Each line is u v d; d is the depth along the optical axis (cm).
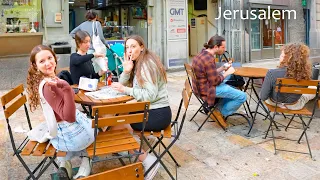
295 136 393
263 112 504
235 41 1163
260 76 418
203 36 1284
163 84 282
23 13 723
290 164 317
